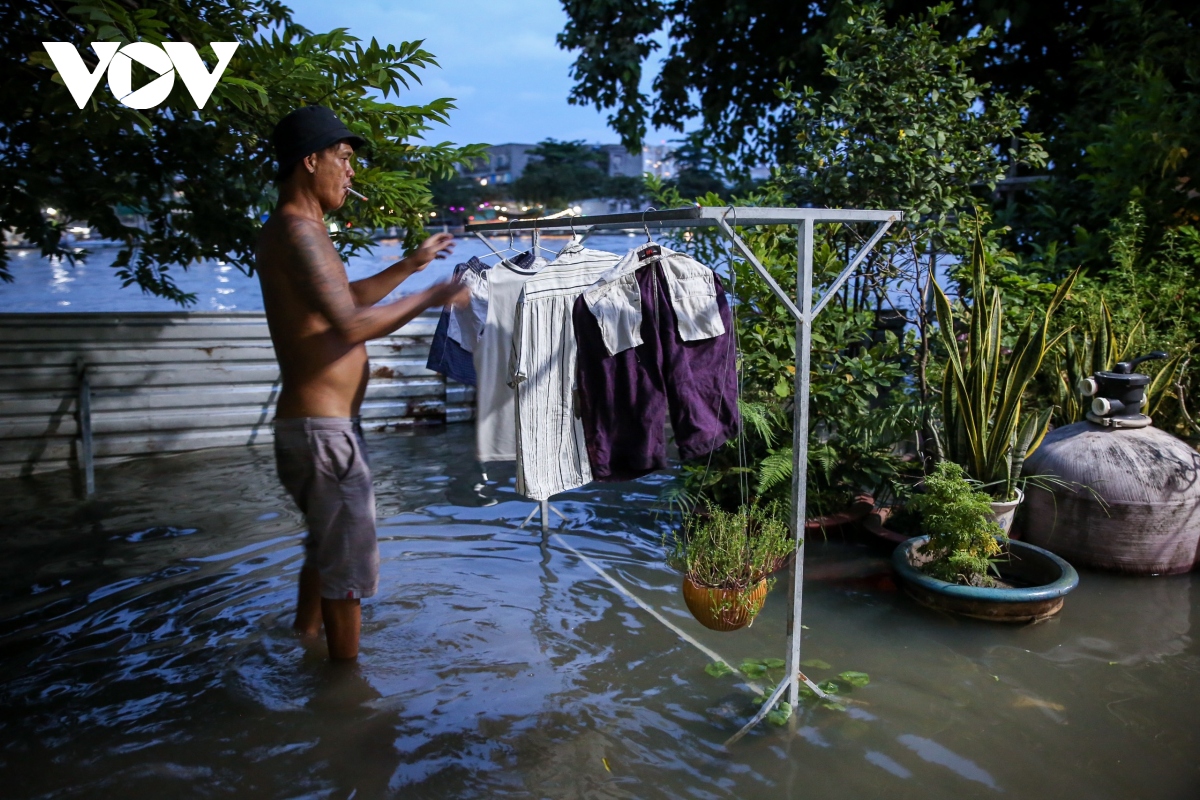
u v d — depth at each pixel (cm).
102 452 644
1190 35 712
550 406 371
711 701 312
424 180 538
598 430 331
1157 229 646
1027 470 457
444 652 347
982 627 376
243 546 467
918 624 379
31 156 508
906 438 510
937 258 562
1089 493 426
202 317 684
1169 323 561
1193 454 429
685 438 330
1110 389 443
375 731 291
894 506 507
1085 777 268
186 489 572
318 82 440
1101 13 833
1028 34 1001
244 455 662
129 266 658
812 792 259
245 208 596
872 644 360
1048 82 988
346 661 338
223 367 683
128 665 336
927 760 276
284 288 299
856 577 433
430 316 771
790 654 303
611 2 1103
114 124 392
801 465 298
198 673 330
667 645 356
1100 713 306
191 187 578
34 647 351
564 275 370
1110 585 422
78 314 645
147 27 358
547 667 336
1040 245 774
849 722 298
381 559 448
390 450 678
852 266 304
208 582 418
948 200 512
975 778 267
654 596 406
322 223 310
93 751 279
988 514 411
